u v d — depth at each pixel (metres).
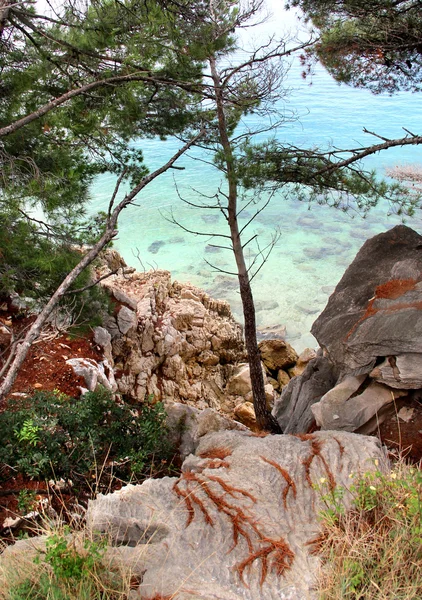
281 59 10.23
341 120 53.47
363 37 10.79
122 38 10.12
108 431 7.49
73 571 3.48
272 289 28.66
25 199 10.39
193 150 45.91
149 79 9.13
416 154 43.84
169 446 7.81
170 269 30.45
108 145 11.61
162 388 14.98
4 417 6.98
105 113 10.15
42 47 10.14
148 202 38.19
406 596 3.23
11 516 6.99
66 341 12.32
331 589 3.43
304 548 3.93
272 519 4.27
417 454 7.68
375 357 8.68
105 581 3.58
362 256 10.68
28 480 7.65
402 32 10.52
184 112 11.03
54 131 11.37
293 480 4.73
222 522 4.26
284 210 38.62
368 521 3.96
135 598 3.50
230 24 9.43
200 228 35.38
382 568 3.46
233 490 4.63
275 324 25.00
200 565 3.80
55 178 10.53
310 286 28.97
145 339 15.02
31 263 10.32
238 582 3.68
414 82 11.54
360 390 8.88
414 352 8.31
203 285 28.70
